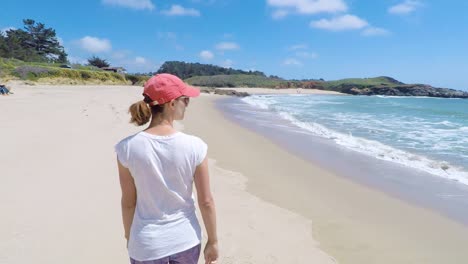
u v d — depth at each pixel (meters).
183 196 1.93
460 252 4.61
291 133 15.01
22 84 43.38
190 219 1.97
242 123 18.52
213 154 9.84
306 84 113.38
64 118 13.11
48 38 88.88
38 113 14.17
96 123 12.26
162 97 1.93
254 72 148.12
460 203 6.50
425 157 10.31
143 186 1.89
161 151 1.86
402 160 9.92
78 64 77.38
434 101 59.94
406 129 16.53
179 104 2.01
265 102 41.88
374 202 6.49
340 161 9.80
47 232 4.24
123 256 3.84
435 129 16.53
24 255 3.73
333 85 110.19
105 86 53.78
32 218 4.57
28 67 50.31
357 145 12.21
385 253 4.52
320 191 7.03
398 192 7.12
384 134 14.86
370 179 8.05
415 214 5.95
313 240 4.72
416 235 5.11
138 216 1.94
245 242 4.38
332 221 5.48
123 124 12.24
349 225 5.35
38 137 9.32
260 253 4.14
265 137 13.73
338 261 4.24
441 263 4.33
